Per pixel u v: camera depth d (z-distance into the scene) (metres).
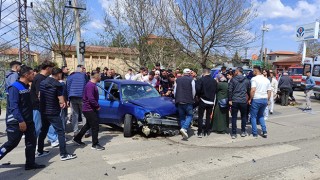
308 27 27.27
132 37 18.73
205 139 7.03
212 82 7.12
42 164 5.15
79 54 14.91
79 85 7.03
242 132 7.35
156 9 17.31
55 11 28.84
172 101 7.84
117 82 8.13
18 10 24.91
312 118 10.46
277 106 14.09
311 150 6.15
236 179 4.54
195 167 5.05
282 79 14.29
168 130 7.25
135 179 4.50
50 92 5.22
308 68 19.72
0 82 13.59
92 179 4.50
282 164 5.25
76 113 7.09
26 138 4.86
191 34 16.30
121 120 7.50
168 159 5.48
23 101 4.63
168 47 17.78
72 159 5.45
